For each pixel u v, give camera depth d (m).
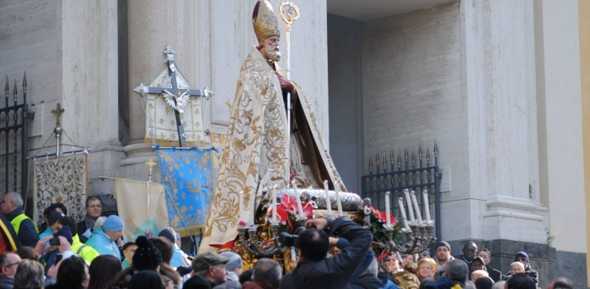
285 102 19.28
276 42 19.30
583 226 29.56
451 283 17.78
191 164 22.47
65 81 23.52
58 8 23.80
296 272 13.82
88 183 22.80
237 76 24.06
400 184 29.16
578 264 29.44
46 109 23.64
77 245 18.47
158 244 15.39
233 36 24.11
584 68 29.92
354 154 29.97
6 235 18.33
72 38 23.69
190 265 17.56
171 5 23.56
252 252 17.53
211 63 23.73
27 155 23.59
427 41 29.33
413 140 29.27
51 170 22.73
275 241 17.11
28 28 24.17
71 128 23.44
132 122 23.50
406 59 29.61
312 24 25.50
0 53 24.42
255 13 19.41
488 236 28.28
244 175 18.61
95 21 23.66
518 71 29.19
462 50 28.77
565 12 29.89
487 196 28.47
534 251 28.64
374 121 29.89
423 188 28.75
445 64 29.02
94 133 23.41
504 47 29.00
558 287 18.05
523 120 29.12
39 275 13.66
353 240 13.91
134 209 22.08
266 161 18.86
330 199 18.03
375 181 29.45
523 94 29.19
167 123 22.92
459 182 28.41
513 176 28.75
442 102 28.95
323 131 25.44
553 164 29.50
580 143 29.70
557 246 29.23
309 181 19.34
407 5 29.22
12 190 23.61
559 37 29.83
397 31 29.80
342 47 30.34
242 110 18.91
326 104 25.56
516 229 28.44
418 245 18.56
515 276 16.94
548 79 29.69
